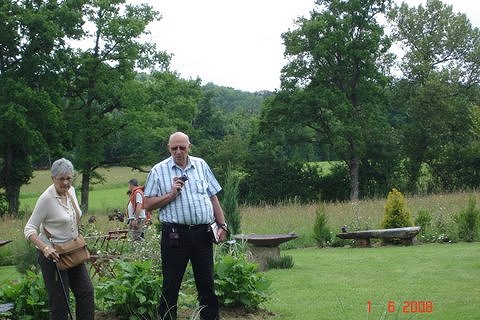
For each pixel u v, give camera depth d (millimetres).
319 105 42219
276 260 11703
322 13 44094
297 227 18578
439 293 8406
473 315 6934
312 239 17453
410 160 46219
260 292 7434
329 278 10180
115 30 38281
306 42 43781
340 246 16922
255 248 11773
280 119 44875
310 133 45969
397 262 12062
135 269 6922
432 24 53562
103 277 7664
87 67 38562
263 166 46344
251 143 46969
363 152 42906
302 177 46000
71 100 39500
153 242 8734
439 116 45594
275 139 45688
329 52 43406
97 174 39938
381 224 17781
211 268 6121
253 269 7480
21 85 33219
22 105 33188
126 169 58750
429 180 45719
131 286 6691
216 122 66438
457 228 16969
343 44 42500
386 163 46156
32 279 6855
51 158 38812
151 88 41750
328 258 13312
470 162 43812
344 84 44500
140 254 8398
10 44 34281
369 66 43125
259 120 45781
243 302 7273
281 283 9781
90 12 38656
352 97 44500
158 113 41000
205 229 6059
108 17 38844
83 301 5855
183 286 7676
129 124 39469
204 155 49062
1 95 33438
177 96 42531
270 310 7520
